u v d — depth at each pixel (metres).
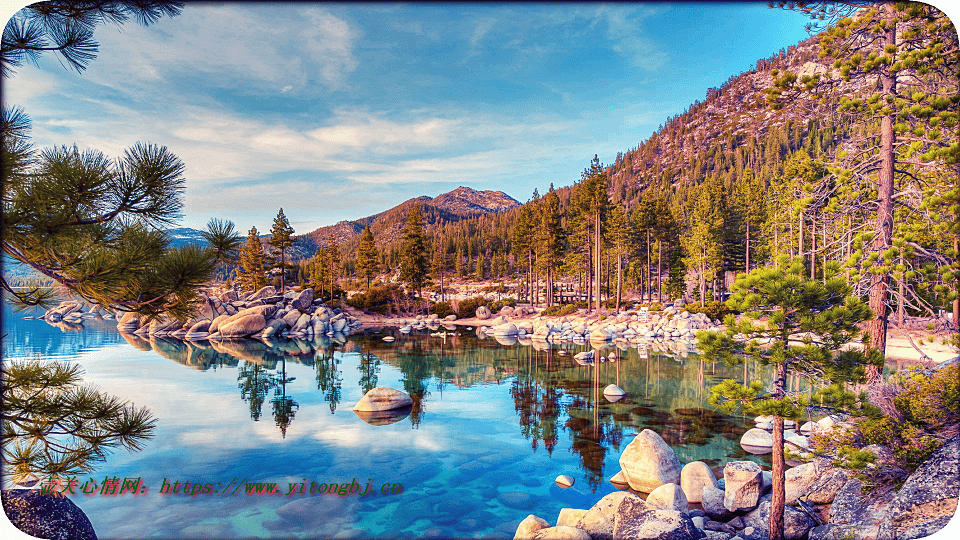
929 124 8.27
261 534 7.00
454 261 109.75
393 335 38.06
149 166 3.99
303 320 40.66
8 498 5.47
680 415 13.70
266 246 57.19
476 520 7.51
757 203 47.41
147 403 15.31
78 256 3.81
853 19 8.84
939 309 8.52
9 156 3.55
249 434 12.05
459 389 17.56
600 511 6.99
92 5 4.33
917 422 6.14
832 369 5.48
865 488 6.42
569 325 40.78
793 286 5.43
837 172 9.84
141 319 4.63
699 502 8.16
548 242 51.97
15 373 4.09
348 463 10.05
